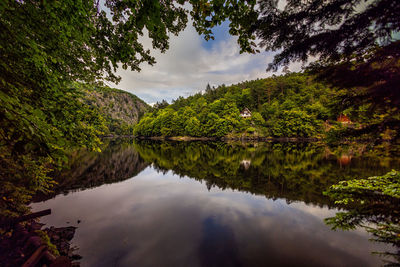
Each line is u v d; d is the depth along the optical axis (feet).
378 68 6.20
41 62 8.38
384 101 6.56
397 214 17.06
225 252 15.53
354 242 15.72
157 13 6.84
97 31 11.71
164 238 17.62
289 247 15.96
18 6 6.75
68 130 12.38
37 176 13.14
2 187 11.90
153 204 27.20
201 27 11.19
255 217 22.39
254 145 131.54
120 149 116.78
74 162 65.31
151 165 62.28
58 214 22.48
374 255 14.05
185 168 56.39
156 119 272.92
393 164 44.09
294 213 23.27
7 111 4.91
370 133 8.20
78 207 25.08
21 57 7.69
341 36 6.52
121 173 50.49
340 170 43.27
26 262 11.64
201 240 17.29
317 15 6.80
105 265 13.79
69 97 13.23
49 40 8.95
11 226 14.73
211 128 202.90
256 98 261.85
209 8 9.73
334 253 14.84
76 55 13.08
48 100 10.25
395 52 5.78
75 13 8.22
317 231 18.47
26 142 5.04
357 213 18.62
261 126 198.08
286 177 42.11
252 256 14.88
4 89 6.00
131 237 17.76
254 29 8.69
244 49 11.28
